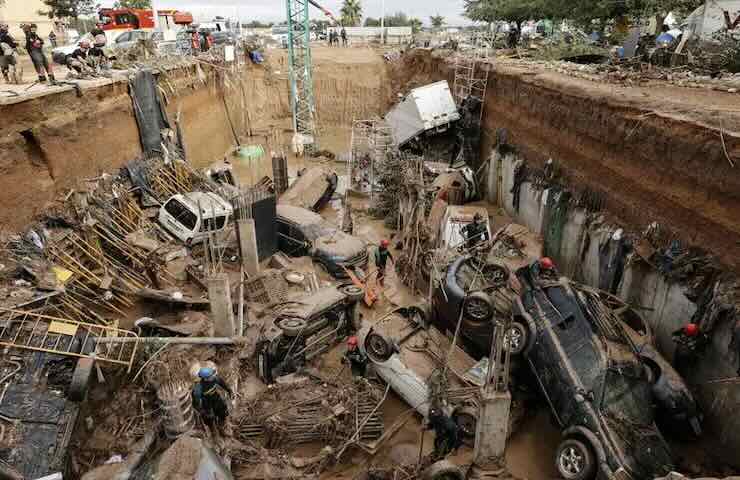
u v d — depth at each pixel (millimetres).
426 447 9398
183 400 8242
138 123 18719
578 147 14789
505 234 15898
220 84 29609
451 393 9469
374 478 8242
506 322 8891
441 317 12242
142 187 17344
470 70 24047
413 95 24250
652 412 8500
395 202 19641
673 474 6324
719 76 15594
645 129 11727
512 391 10289
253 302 13305
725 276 9453
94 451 8023
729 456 8766
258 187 19734
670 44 18781
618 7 20969
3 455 7195
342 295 11867
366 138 24094
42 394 8125
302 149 29703
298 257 16344
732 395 8797
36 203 12812
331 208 21453
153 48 25938
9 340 8727
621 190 12695
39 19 35156
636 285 11656
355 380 10227
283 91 37781
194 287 13578
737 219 9297
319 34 57656
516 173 18984
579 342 9320
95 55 18547
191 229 15375
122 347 9203
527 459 9203
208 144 26609
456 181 20891
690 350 9648
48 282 10891
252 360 10984
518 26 31062
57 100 14094
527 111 18578
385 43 49938
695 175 10258
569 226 14805
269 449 8844
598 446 7781
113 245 13656
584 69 18750
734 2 17750
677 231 10727
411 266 15305
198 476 6152
